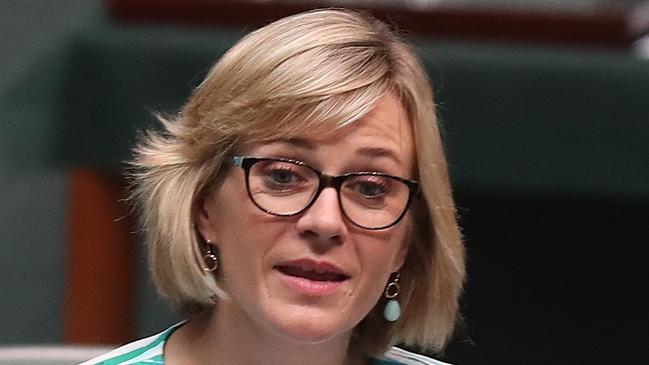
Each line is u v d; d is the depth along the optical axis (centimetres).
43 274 781
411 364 425
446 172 370
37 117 695
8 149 703
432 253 384
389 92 342
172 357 389
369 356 419
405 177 352
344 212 336
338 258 337
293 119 330
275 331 341
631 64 651
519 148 659
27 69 695
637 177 658
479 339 792
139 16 683
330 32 342
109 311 715
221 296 363
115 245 705
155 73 662
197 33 665
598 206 772
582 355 795
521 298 790
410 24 669
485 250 785
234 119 339
